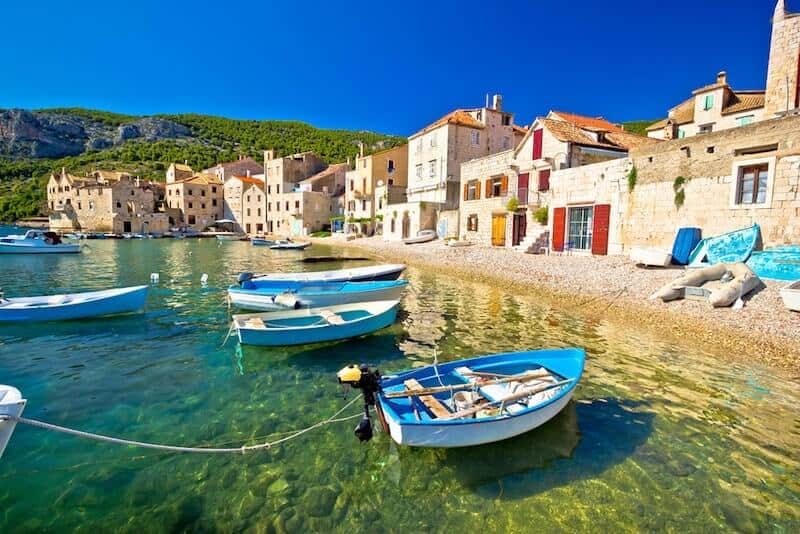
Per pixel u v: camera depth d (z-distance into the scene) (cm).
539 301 1689
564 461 614
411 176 4884
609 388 865
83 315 1353
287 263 3186
